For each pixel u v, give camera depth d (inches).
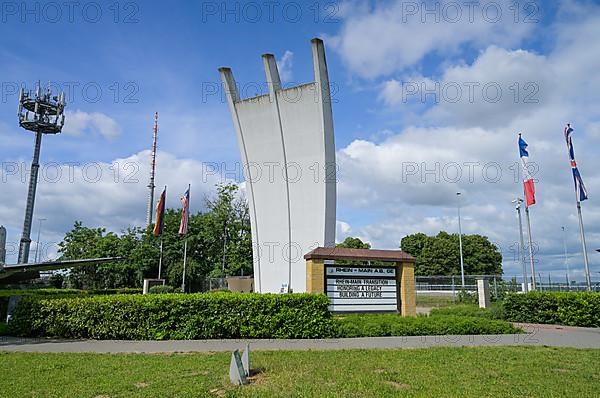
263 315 577.9
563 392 305.1
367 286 701.9
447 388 314.7
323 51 971.9
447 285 1957.4
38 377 358.9
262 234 1047.6
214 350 483.8
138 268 1994.3
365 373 357.4
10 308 772.0
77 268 1914.4
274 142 1035.9
